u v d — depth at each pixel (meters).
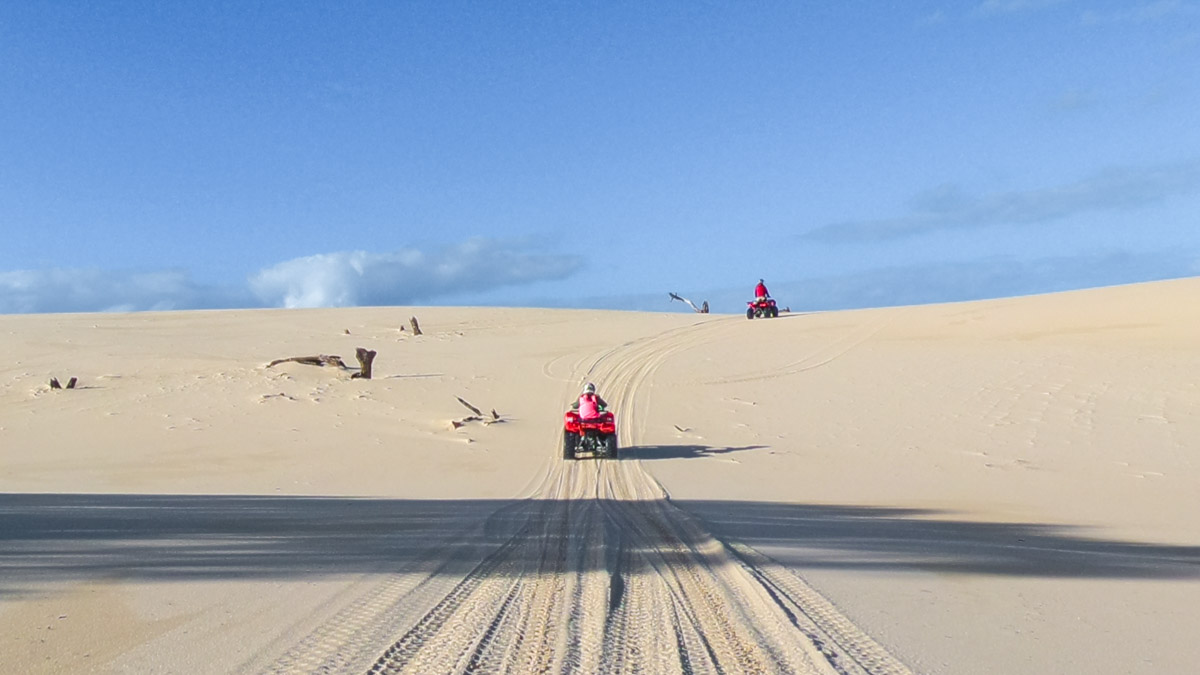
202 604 6.46
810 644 5.52
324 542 9.09
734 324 39.69
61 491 15.34
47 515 10.92
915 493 13.92
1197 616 6.37
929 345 31.53
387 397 25.23
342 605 6.44
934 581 7.44
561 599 6.64
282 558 8.20
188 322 44.47
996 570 7.93
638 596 6.78
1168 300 35.44
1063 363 26.56
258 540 9.16
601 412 18.11
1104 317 33.91
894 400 23.50
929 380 25.61
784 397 24.55
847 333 35.25
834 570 7.80
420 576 7.44
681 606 6.47
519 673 4.96
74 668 5.04
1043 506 12.57
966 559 8.45
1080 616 6.34
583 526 10.27
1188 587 7.33
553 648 5.42
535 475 16.42
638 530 9.99
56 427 22.62
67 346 34.59
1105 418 20.28
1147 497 13.34
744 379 27.14
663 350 32.72
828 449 18.75
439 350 33.66
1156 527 10.78
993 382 24.80
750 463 17.41
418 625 5.92
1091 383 23.81
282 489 15.38
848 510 12.03
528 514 11.38
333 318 45.81
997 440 18.94
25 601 6.54
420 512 11.59
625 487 14.62
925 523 10.91
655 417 22.81
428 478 16.39
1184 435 18.38
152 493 14.80
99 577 7.33
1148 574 7.86
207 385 26.62
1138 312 34.00
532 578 7.38
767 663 5.14
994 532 10.27
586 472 16.58
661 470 16.69
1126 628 6.04
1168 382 23.30
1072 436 18.92
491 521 10.71
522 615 6.18
